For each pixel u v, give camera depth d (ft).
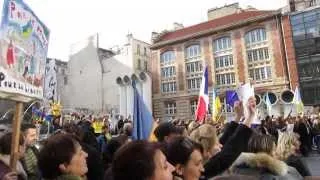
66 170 8.39
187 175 8.90
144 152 6.05
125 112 132.67
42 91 13.38
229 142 11.78
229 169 12.68
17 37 11.69
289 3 145.07
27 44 12.30
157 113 176.14
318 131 65.92
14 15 11.54
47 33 13.97
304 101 136.36
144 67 190.19
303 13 140.36
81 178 8.45
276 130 55.06
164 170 6.20
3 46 10.98
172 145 9.03
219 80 160.04
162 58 179.63
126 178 5.92
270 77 146.00
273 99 107.96
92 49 190.29
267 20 148.77
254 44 151.94
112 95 178.50
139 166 5.89
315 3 143.13
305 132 56.90
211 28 163.12
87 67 189.57
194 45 169.68
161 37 186.60
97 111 177.37
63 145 8.47
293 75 139.74
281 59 143.54
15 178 10.64
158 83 177.99
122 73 179.93
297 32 141.18
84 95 187.42
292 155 17.02
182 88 169.68
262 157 12.77
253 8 178.60
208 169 11.16
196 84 166.61
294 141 17.25
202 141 12.05
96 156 13.44
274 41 146.20
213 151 12.15
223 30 160.04
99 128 44.80
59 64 196.34
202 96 30.14
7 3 11.21
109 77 182.29
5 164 11.25
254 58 151.64
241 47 154.30
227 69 157.89
